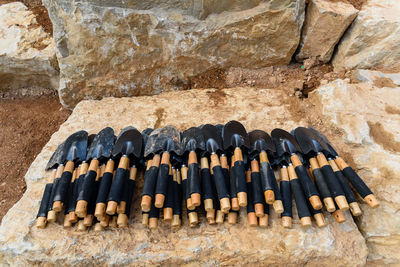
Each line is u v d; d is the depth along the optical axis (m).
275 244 2.13
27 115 4.24
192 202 2.05
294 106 3.12
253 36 3.32
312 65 3.65
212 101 3.24
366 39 3.32
